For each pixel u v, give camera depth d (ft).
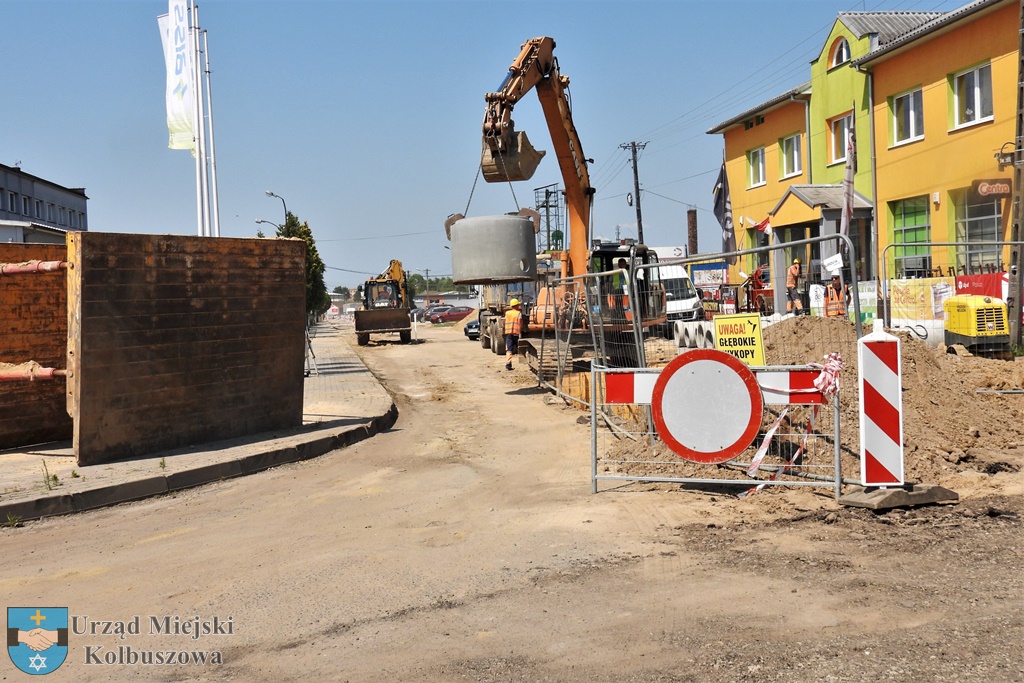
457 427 39.83
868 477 21.07
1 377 30.01
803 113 93.09
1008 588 15.15
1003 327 45.24
